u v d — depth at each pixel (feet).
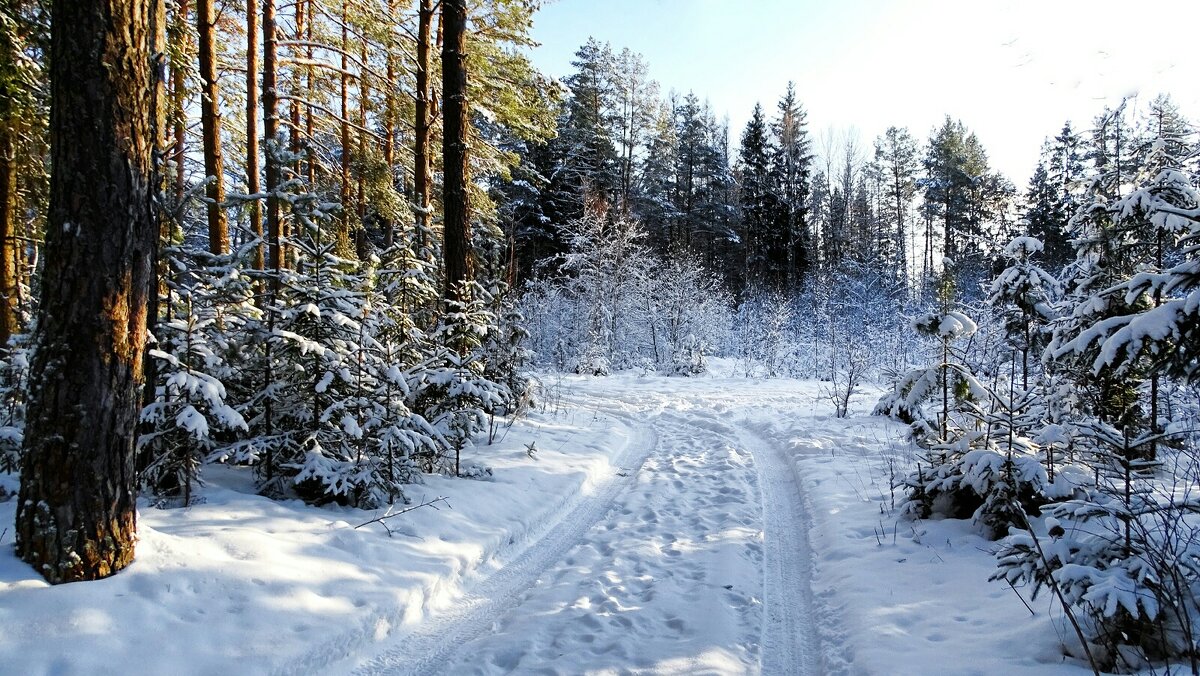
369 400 17.44
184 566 11.87
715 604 13.53
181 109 26.58
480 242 41.70
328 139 56.13
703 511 20.74
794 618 13.53
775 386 56.24
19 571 10.64
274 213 24.27
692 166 133.69
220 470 18.52
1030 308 24.59
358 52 46.65
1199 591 10.07
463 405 21.76
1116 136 21.95
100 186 10.90
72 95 10.68
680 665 11.08
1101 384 17.93
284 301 18.34
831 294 78.38
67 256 10.80
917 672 10.31
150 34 12.04
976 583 13.56
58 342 10.82
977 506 17.72
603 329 74.38
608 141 105.50
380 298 20.90
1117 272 19.75
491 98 49.06
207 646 10.19
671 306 75.41
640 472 26.23
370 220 49.96
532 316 74.38
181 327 15.35
